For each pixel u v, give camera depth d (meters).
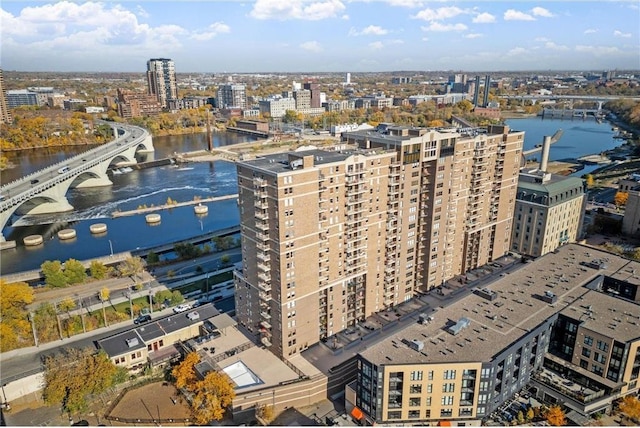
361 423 118.94
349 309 150.62
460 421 115.50
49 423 117.50
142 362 138.00
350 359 135.25
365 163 138.50
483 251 195.75
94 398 126.00
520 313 132.62
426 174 159.62
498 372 114.38
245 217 134.25
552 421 112.31
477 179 177.00
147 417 119.88
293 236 126.31
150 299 163.38
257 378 126.38
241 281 144.50
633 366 119.19
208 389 118.19
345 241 141.12
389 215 151.75
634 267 161.75
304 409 124.75
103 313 156.62
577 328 125.62
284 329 132.62
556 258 170.12
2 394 122.75
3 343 140.50
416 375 110.88
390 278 159.88
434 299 170.88
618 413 118.06
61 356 133.88
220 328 147.25
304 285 133.38
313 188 126.88
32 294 168.50
